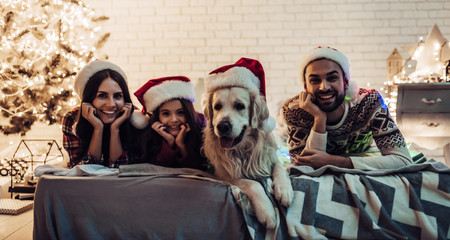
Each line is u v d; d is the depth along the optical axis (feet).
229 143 4.16
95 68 4.89
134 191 4.12
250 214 3.96
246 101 4.29
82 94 4.92
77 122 4.87
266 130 4.44
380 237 3.84
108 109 4.86
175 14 11.16
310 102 4.80
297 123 5.29
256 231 3.89
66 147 5.13
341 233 3.90
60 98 10.74
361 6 10.89
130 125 5.13
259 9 11.09
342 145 5.35
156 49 11.23
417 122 7.21
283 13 11.07
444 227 3.88
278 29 11.09
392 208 3.97
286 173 4.34
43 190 4.19
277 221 3.88
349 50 10.97
